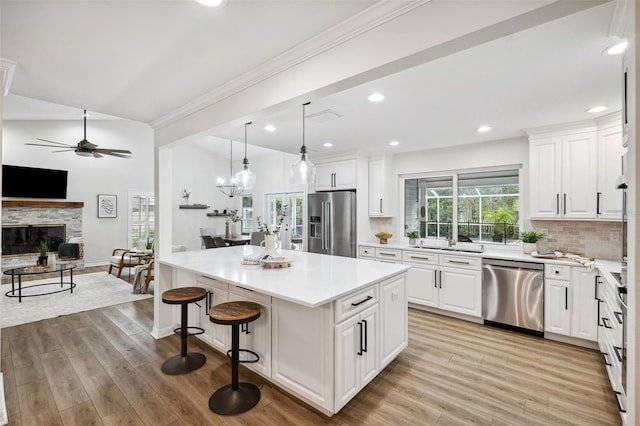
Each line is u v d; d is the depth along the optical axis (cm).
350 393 203
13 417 197
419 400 216
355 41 157
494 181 421
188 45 179
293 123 333
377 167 495
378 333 236
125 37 170
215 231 836
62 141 682
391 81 227
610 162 296
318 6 144
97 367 259
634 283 104
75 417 197
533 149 351
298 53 181
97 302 444
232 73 214
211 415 199
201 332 289
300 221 745
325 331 193
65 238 682
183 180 822
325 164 524
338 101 268
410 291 420
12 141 626
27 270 468
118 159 760
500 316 345
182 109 279
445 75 217
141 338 320
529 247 360
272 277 236
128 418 196
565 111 290
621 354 188
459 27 125
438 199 472
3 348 296
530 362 270
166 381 238
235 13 149
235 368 216
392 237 509
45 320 372
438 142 421
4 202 607
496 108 284
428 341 314
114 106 279
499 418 199
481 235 431
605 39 171
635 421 104
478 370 256
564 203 329
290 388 214
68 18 152
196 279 301
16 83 229
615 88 238
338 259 320
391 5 139
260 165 835
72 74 215
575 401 215
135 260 626
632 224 106
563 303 306
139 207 794
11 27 159
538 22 117
